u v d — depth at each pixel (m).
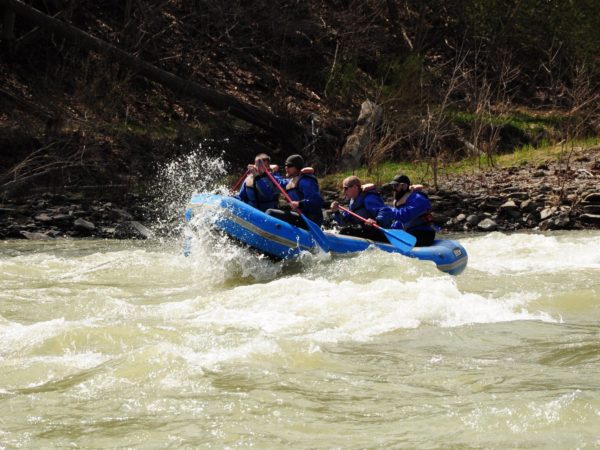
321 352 12.73
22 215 31.89
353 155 45.12
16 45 45.66
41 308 15.98
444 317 15.08
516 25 63.81
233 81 52.81
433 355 12.73
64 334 13.34
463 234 31.00
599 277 19.52
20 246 26.75
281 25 52.97
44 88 42.16
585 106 54.62
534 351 12.95
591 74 60.59
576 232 30.41
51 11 50.12
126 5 49.06
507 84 62.88
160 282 19.38
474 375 11.61
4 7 45.53
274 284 17.36
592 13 62.84
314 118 49.00
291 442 9.30
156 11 48.44
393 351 12.94
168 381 11.27
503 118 53.75
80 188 37.00
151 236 30.44
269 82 54.12
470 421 9.80
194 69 49.03
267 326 14.33
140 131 44.34
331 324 14.48
